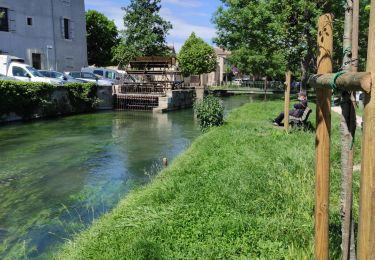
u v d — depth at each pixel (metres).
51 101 23.44
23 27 30.73
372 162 1.97
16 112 21.00
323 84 2.65
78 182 9.06
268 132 12.14
